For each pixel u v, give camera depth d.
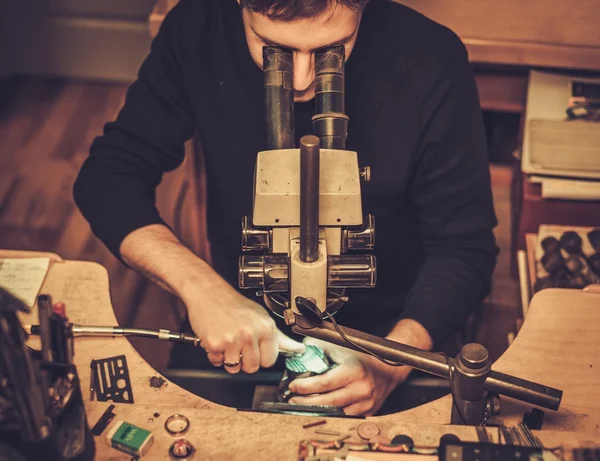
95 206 1.71
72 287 1.57
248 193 1.77
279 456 1.14
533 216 2.10
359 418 1.20
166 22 1.76
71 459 1.09
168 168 1.84
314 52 1.28
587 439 1.15
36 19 3.48
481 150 1.70
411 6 2.23
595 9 2.23
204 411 1.21
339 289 1.18
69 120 3.39
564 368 1.44
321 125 1.20
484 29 2.17
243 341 1.44
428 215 1.73
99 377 1.44
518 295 2.15
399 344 1.15
